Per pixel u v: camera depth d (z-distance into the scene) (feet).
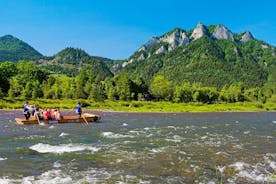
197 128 148.77
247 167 62.34
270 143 96.12
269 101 583.58
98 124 168.86
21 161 66.64
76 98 456.04
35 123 164.76
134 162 66.13
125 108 382.42
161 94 538.06
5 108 327.47
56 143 93.40
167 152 77.97
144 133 122.72
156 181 51.85
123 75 585.22
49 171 58.03
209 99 554.46
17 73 590.96
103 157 71.20
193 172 57.98
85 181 51.24
